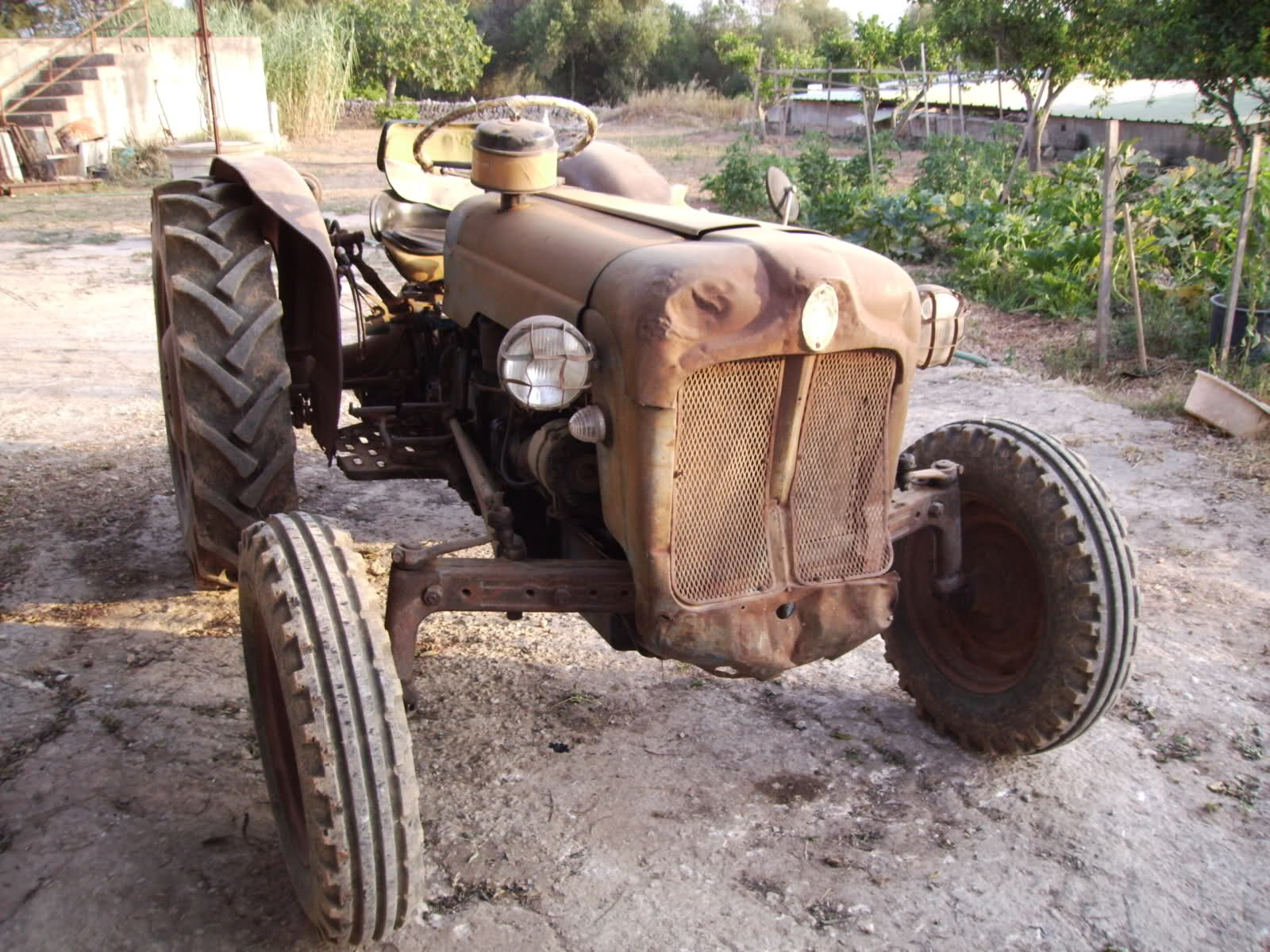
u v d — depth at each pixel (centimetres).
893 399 265
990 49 1823
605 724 343
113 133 1827
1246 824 302
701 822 298
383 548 464
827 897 271
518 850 285
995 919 266
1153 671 377
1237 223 895
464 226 328
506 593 267
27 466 543
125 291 963
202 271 346
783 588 265
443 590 265
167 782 305
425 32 3148
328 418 380
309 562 234
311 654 221
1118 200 891
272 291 352
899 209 1173
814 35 5334
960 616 344
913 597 350
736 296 238
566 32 4469
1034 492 309
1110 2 1642
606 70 4612
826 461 263
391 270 1019
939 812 306
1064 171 1149
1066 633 302
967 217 1114
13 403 643
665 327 234
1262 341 702
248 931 254
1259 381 668
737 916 264
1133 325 810
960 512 337
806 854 287
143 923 255
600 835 291
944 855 288
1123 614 297
